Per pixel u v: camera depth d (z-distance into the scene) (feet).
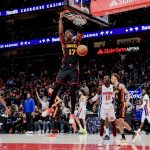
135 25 62.49
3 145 22.33
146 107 37.29
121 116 25.52
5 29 84.33
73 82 16.99
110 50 76.18
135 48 74.18
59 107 42.37
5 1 72.02
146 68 65.05
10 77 78.48
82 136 34.88
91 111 45.80
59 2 64.28
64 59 17.21
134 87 56.70
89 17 31.07
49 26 80.89
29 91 62.95
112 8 29.48
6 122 48.19
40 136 35.65
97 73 69.10
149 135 36.99
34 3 68.23
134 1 28.19
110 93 23.41
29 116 43.73
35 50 84.89
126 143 24.03
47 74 76.02
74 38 18.03
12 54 87.71
